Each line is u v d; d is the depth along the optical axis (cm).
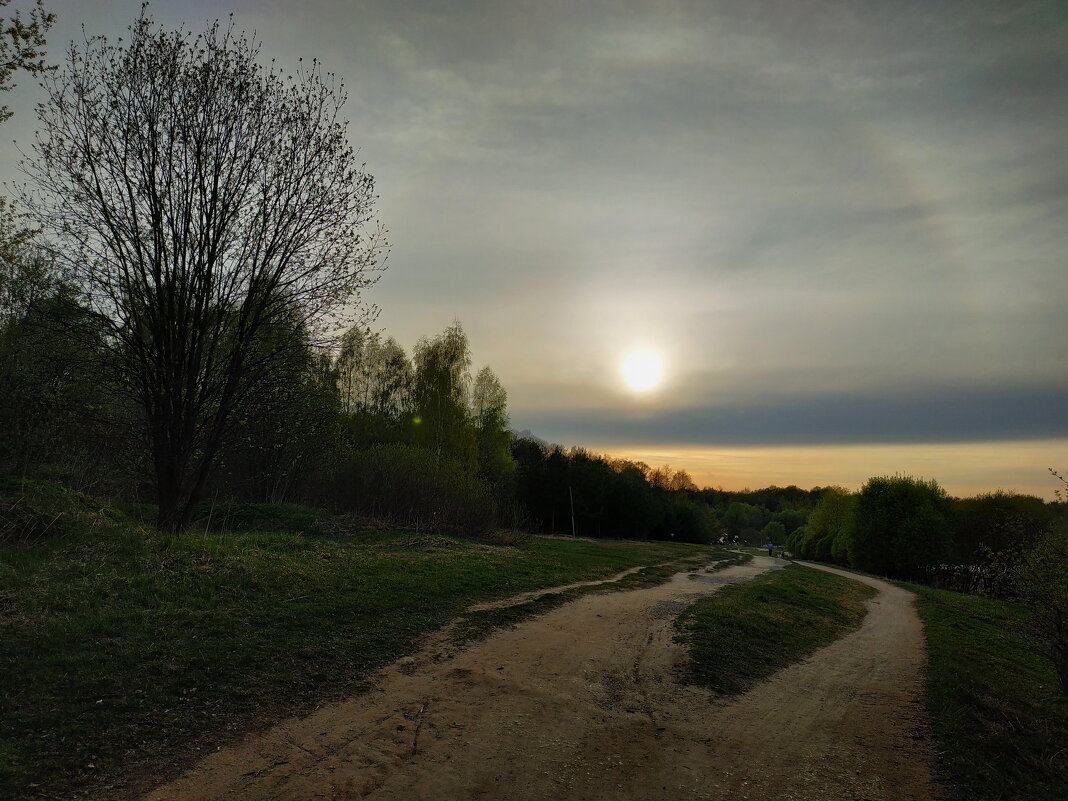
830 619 1778
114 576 1009
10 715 607
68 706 642
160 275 1402
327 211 1523
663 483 9938
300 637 930
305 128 1492
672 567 2731
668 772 677
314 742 657
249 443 1656
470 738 706
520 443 6506
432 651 980
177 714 668
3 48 1172
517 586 1559
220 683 749
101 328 1377
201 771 579
